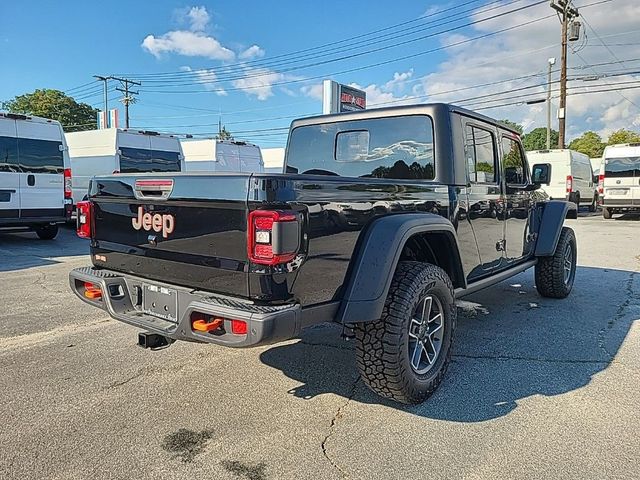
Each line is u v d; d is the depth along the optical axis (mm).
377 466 2447
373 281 2783
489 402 3139
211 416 2941
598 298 5848
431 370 3213
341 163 4328
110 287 3109
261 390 3297
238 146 15555
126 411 2994
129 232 3092
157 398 3170
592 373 3594
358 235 2803
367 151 4145
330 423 2869
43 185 10094
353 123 4219
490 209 4219
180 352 3984
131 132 12430
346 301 2715
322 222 2574
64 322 4785
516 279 6977
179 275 2795
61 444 2619
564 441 2670
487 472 2396
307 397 3197
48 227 10938
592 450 2580
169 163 13266
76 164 13148
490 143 4270
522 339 4344
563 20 22516
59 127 10344
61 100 50656
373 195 2914
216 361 3795
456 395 3238
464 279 3738
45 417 2908
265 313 2330
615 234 12422
